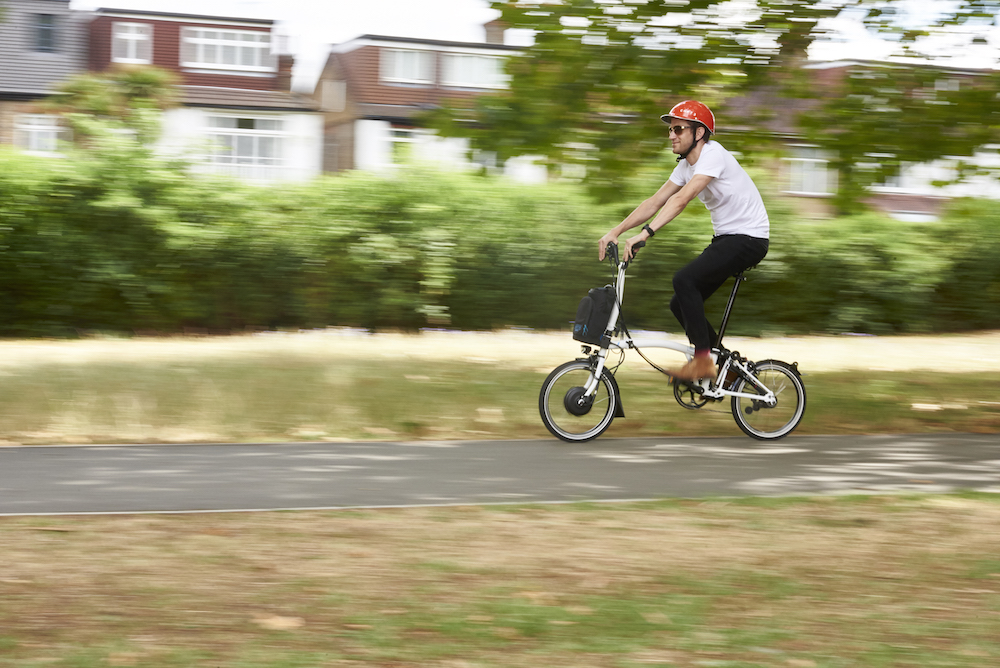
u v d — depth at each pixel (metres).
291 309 16.41
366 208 16.27
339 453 6.22
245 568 3.86
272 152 35.75
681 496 5.20
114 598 3.50
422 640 3.16
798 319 17.91
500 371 10.63
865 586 3.75
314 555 4.04
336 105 37.00
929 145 9.45
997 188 10.81
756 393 6.95
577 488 5.36
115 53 35.56
